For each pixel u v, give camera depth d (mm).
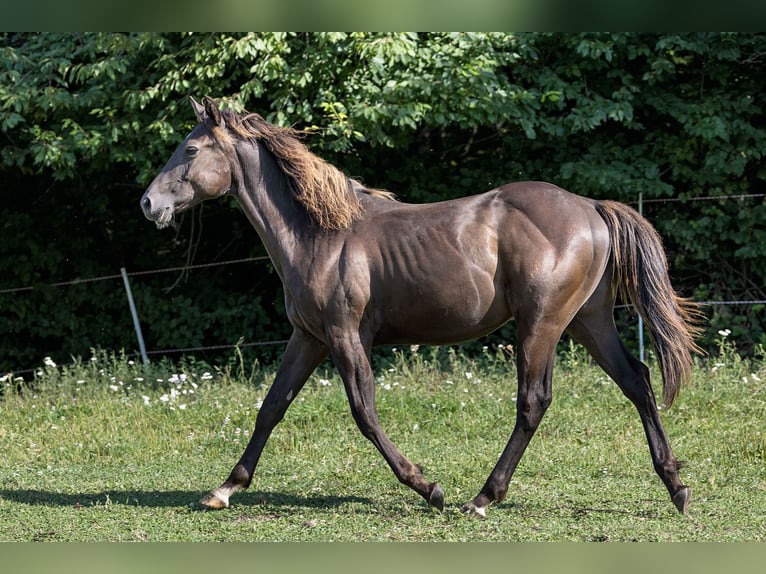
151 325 17734
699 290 16406
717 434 10352
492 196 7887
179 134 14469
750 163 16125
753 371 13516
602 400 11852
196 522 7852
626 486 8758
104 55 15594
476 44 14242
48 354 18219
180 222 17531
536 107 14773
